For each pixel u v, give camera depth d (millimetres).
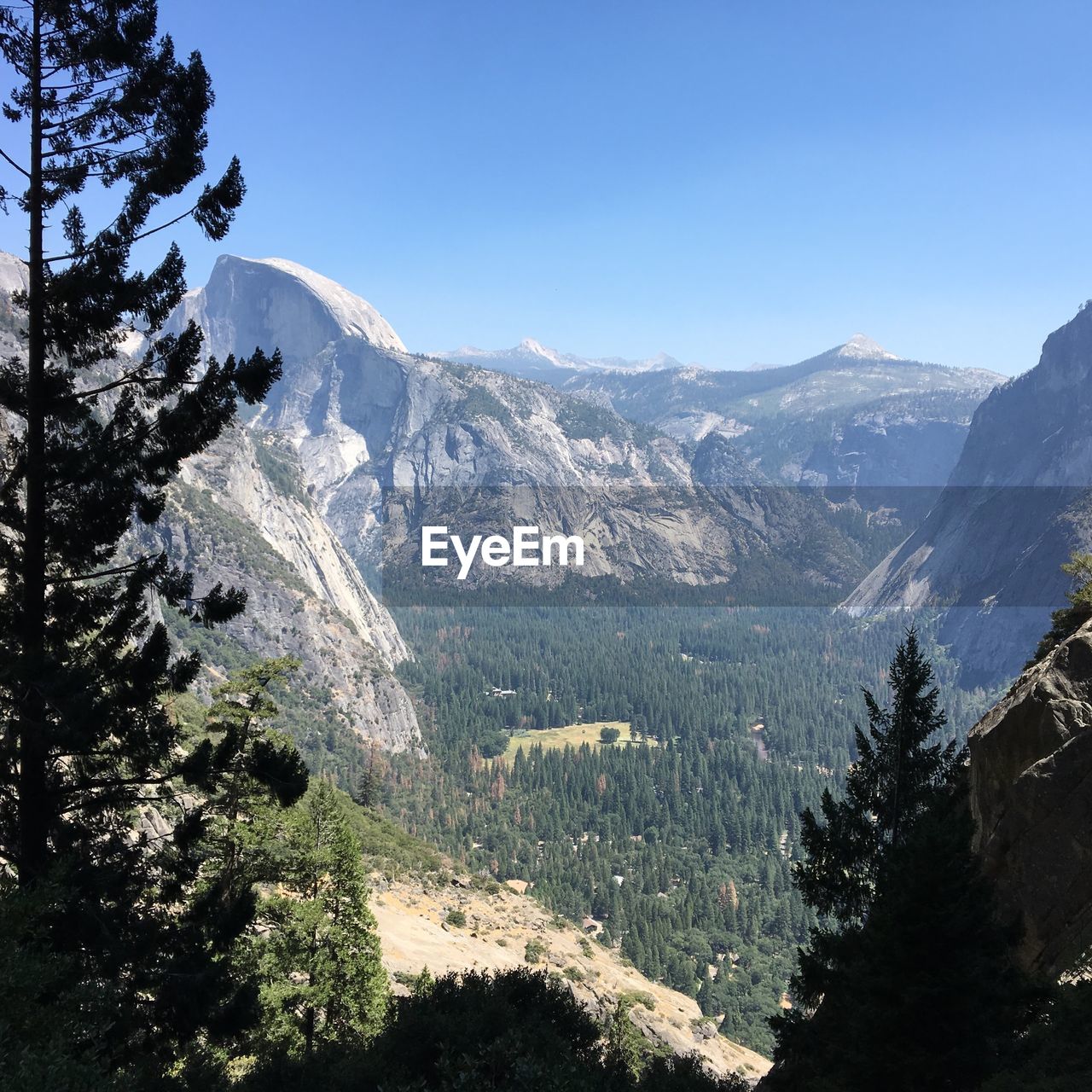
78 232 24547
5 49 23406
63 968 18703
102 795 24938
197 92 24859
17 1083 15016
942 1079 17891
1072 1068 17016
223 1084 24953
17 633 24016
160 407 27016
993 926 18875
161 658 25047
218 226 25938
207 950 25141
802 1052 23594
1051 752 26062
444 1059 23344
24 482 25125
